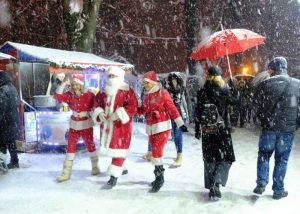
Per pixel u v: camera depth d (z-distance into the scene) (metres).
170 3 29.30
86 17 13.38
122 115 5.53
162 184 5.54
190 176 6.38
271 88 4.96
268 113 4.98
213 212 4.70
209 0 29.00
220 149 5.02
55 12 24.06
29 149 8.44
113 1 28.55
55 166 7.09
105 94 5.91
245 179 6.12
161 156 5.55
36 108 8.65
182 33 29.56
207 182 5.20
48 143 8.39
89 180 6.12
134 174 6.51
